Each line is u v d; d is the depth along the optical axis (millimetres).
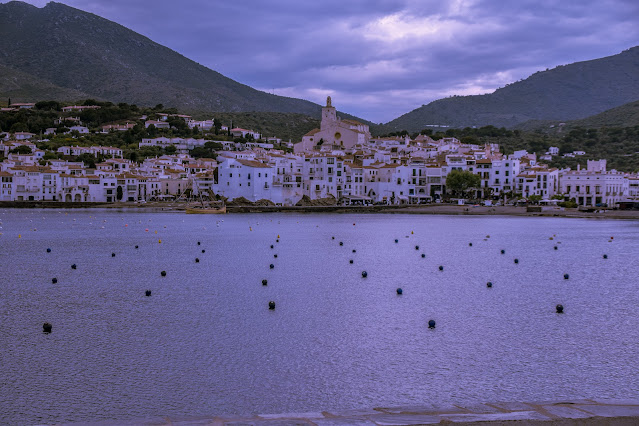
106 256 84688
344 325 43531
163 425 20781
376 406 28391
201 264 76438
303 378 32281
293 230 135500
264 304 50906
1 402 28922
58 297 53688
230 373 33031
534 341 39406
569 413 21781
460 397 29562
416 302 52000
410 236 119688
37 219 172125
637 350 37406
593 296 55031
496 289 58688
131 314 46812
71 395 29797
